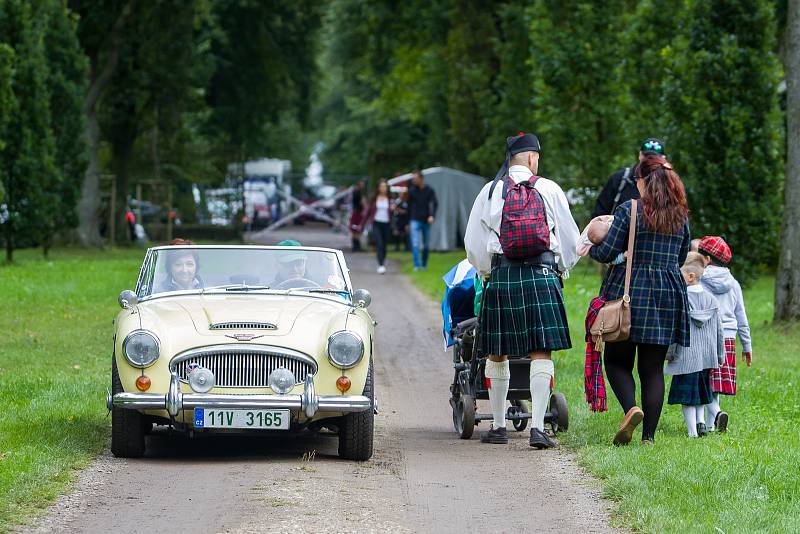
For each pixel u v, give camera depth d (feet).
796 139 147.64
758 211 182.60
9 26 248.73
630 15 240.94
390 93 476.95
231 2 386.32
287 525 56.49
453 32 326.44
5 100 226.58
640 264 75.15
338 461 74.23
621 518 58.75
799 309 147.13
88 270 230.89
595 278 215.92
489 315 78.38
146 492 63.72
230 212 383.86
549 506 61.98
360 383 72.74
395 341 143.64
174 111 359.05
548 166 248.52
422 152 534.78
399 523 57.77
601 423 85.20
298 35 403.34
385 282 229.86
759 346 133.49
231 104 409.69
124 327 73.41
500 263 78.13
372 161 380.58
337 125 650.43
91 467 70.03
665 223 74.74
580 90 244.01
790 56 147.95
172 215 392.06
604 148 239.30
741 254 184.34
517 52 296.71
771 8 182.80
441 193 342.23
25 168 250.98
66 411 86.74
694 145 183.93
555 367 114.62
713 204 183.42
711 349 79.56
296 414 72.02
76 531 55.31
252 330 73.31
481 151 308.60
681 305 75.10
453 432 86.79
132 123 361.30
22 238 253.65
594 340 74.74
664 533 54.19
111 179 362.12
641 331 74.38
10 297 177.99
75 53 278.87
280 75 404.77
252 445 80.74
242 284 83.56
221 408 70.64
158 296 81.71
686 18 195.93
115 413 72.54
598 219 76.59
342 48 458.91
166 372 71.51
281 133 598.75
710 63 182.70
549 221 77.51
